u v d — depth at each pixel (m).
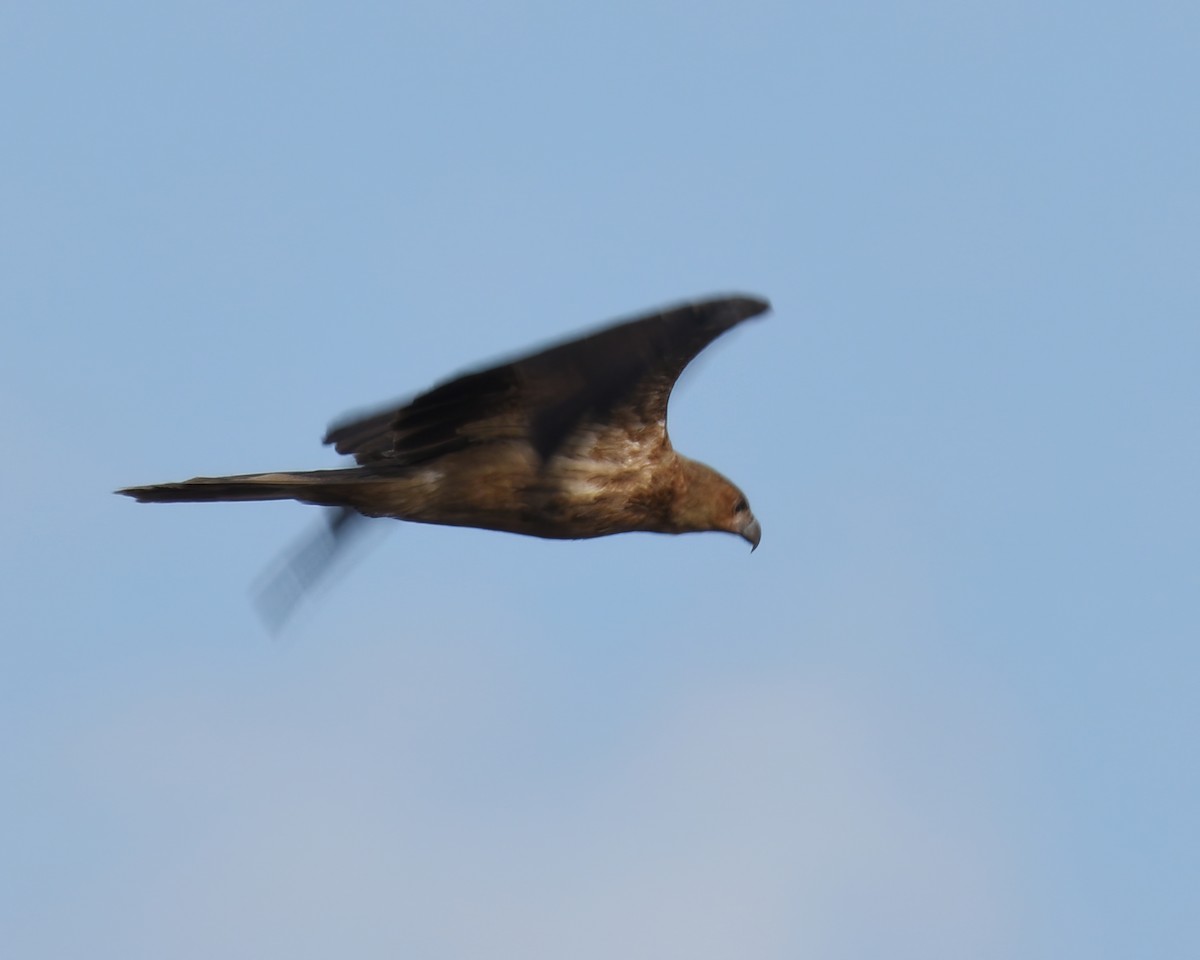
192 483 14.88
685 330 13.06
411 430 14.63
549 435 13.02
